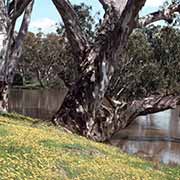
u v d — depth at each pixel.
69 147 12.62
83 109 20.84
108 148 16.39
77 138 16.58
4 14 22.89
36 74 96.62
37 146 11.20
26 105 54.69
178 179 13.16
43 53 91.25
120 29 20.59
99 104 21.19
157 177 12.41
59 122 20.83
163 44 54.91
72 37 21.39
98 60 21.03
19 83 93.25
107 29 21.30
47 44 90.81
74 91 21.22
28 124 18.67
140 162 14.68
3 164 8.98
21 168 9.09
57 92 85.31
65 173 9.91
